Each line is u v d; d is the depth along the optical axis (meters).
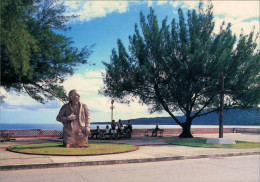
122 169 9.38
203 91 25.05
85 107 15.41
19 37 14.47
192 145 17.39
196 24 25.58
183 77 23.44
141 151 13.87
